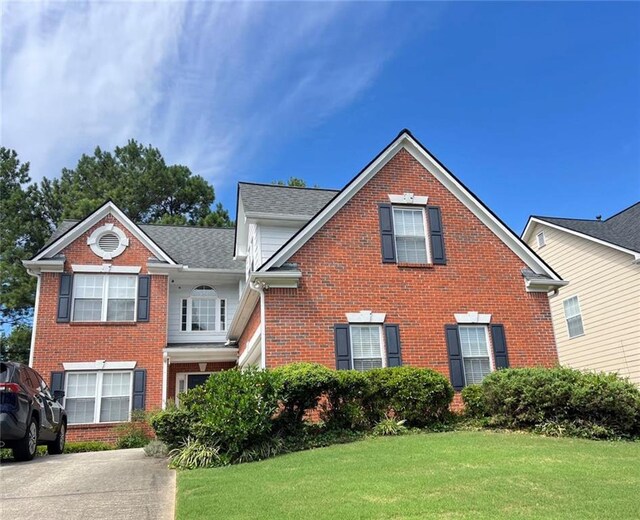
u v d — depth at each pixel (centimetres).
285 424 1031
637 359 1811
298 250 1375
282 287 1331
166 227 2509
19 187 3450
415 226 1506
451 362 1394
